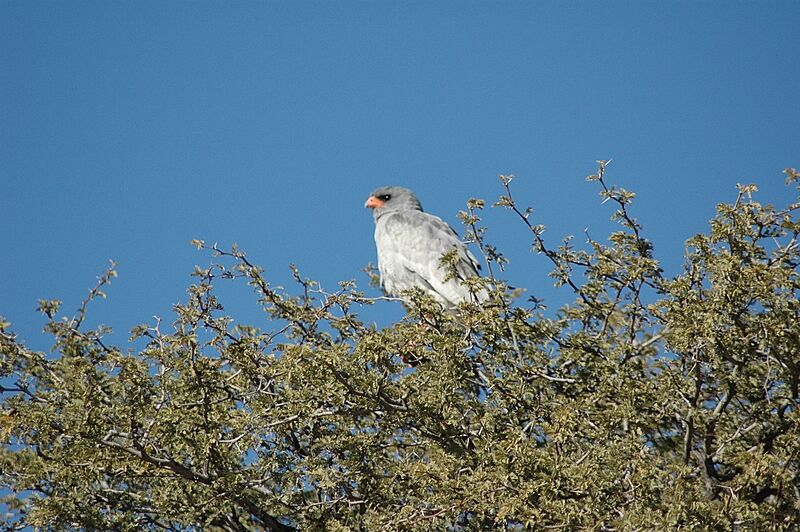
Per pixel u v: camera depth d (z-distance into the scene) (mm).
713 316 12836
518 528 12945
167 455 13266
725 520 11352
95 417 12664
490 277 14609
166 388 12953
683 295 13250
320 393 13289
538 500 11719
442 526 12953
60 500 14336
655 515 11031
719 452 13242
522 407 13906
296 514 14508
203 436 13125
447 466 12344
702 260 13703
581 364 14438
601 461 11930
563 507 11383
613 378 13445
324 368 13102
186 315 13195
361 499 14195
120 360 12805
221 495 13445
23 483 13375
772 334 12945
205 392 13000
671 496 11461
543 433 14148
